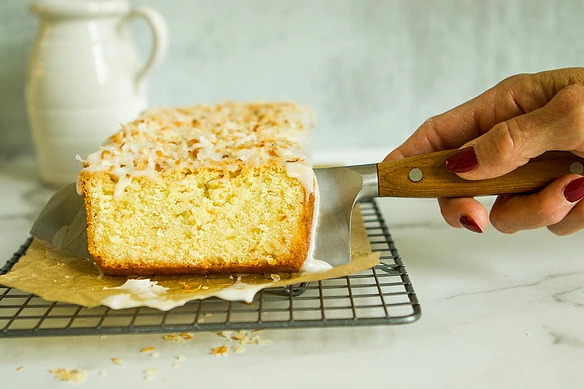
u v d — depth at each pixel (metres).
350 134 0.69
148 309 0.36
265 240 0.37
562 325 0.34
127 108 0.58
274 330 0.34
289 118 0.48
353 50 0.66
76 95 0.55
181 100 0.67
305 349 0.33
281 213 0.36
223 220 0.37
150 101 0.67
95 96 0.56
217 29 0.65
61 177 0.58
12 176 0.63
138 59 0.60
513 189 0.37
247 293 0.33
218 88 0.67
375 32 0.66
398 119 0.68
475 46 0.66
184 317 0.35
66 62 0.55
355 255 0.40
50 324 0.34
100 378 0.31
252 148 0.37
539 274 0.39
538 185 0.37
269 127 0.44
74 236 0.41
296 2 0.65
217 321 0.34
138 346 0.33
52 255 0.40
